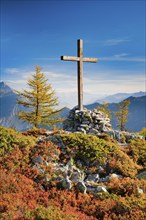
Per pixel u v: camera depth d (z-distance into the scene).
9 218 11.90
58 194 15.44
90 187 16.64
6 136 19.81
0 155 18.62
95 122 26.59
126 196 15.12
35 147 20.14
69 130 26.86
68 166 18.73
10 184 15.51
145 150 22.61
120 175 18.47
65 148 20.50
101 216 13.74
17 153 18.89
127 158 20.22
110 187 16.42
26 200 14.34
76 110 27.50
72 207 14.33
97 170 18.91
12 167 17.70
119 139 25.28
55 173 17.72
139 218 12.82
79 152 20.16
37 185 16.31
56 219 11.95
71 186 16.19
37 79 40.12
